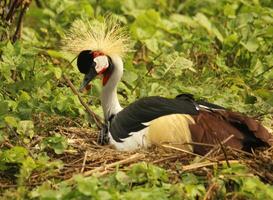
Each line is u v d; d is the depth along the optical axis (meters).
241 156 12.43
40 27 18.05
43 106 14.04
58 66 15.74
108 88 13.84
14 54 14.77
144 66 15.98
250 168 12.27
